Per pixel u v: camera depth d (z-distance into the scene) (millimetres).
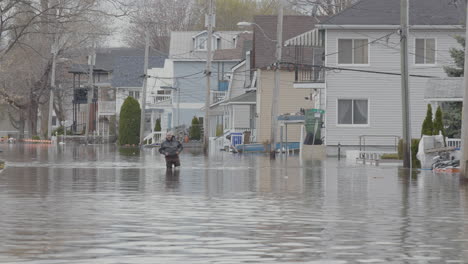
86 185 60438
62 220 37594
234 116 171500
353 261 26891
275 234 33281
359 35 121875
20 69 193000
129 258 27094
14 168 84188
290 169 85500
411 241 31594
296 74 131000
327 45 122188
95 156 120250
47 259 26812
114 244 30141
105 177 70125
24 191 54344
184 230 34312
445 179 69750
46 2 90250
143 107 179750
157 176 72062
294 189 57812
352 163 100625
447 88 96875
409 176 73875
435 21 119500
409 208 44625
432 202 48312
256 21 164375
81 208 43156
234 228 35125
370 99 122500
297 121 125438
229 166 91500
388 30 121375
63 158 111875
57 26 91188
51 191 54500
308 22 164750
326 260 27016
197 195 52188
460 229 35406
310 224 36844
